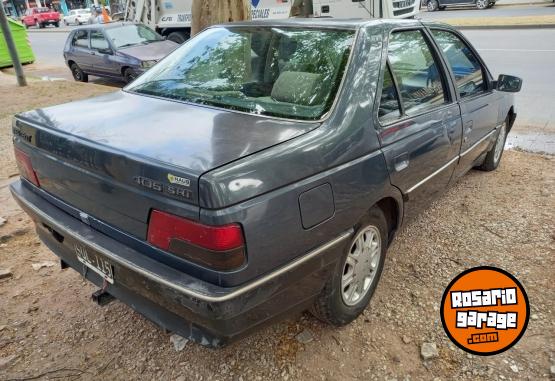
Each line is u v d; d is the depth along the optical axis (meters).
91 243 2.03
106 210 2.00
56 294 2.86
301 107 2.28
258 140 1.94
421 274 3.01
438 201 4.06
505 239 3.40
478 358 2.34
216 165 1.72
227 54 2.86
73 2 54.03
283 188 1.84
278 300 1.94
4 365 2.30
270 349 2.41
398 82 2.63
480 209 3.88
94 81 12.23
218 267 1.69
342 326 2.55
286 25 2.80
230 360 2.34
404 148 2.52
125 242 1.97
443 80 3.15
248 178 1.73
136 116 2.32
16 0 51.44
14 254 3.32
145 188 1.79
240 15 5.89
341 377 2.25
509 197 4.09
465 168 3.69
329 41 2.54
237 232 1.68
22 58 15.32
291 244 1.89
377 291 2.85
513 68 9.23
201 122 2.19
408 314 2.65
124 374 2.27
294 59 2.56
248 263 1.73
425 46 3.02
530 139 5.67
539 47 11.45
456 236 3.46
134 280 1.91
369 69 2.41
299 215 1.90
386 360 2.34
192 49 3.07
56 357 2.37
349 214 2.17
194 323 1.85
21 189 2.59
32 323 2.61
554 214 3.74
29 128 2.35
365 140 2.25
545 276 2.94
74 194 2.14
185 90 2.69
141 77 3.06
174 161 1.75
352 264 2.43
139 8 13.68
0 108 8.32
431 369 2.29
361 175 2.21
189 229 1.69
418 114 2.74
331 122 2.14
